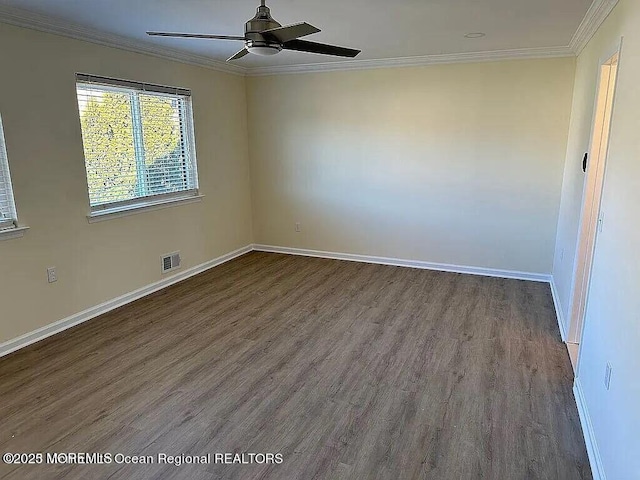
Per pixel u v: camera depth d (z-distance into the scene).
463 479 2.09
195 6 2.96
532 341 3.47
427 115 5.03
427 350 3.33
